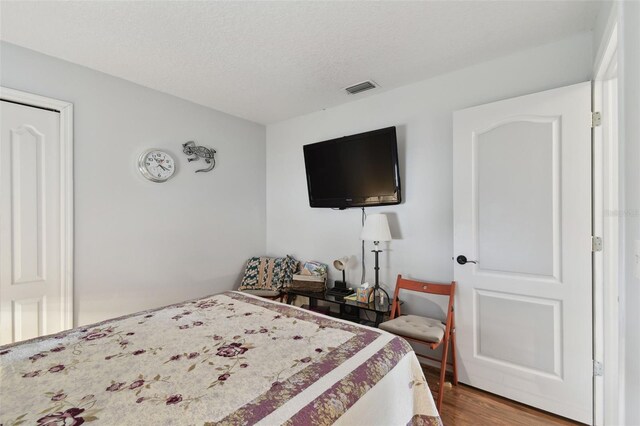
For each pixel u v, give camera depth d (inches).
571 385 67.8
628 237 33.7
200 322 56.8
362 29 69.3
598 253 66.2
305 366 40.7
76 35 71.2
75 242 84.7
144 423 29.4
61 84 82.4
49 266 80.8
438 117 93.4
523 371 73.8
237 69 88.5
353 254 114.1
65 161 82.7
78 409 31.3
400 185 99.7
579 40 71.2
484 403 75.0
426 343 74.4
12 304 75.6
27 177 77.8
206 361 41.8
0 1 59.3
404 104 100.4
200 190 116.3
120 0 59.5
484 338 79.8
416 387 49.1
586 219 66.6
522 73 78.9
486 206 79.8
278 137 138.9
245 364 41.0
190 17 64.9
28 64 77.2
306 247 129.1
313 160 118.7
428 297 94.7
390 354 46.3
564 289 68.8
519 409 72.6
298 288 114.7
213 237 120.9
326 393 35.1
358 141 105.0
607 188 65.4
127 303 95.7
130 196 96.4
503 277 76.8
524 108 74.1
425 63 85.4
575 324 67.5
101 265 90.0
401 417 44.8
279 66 86.7
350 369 40.4
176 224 108.7
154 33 70.6
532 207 73.3
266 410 31.6
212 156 119.1
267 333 51.8
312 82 97.5
